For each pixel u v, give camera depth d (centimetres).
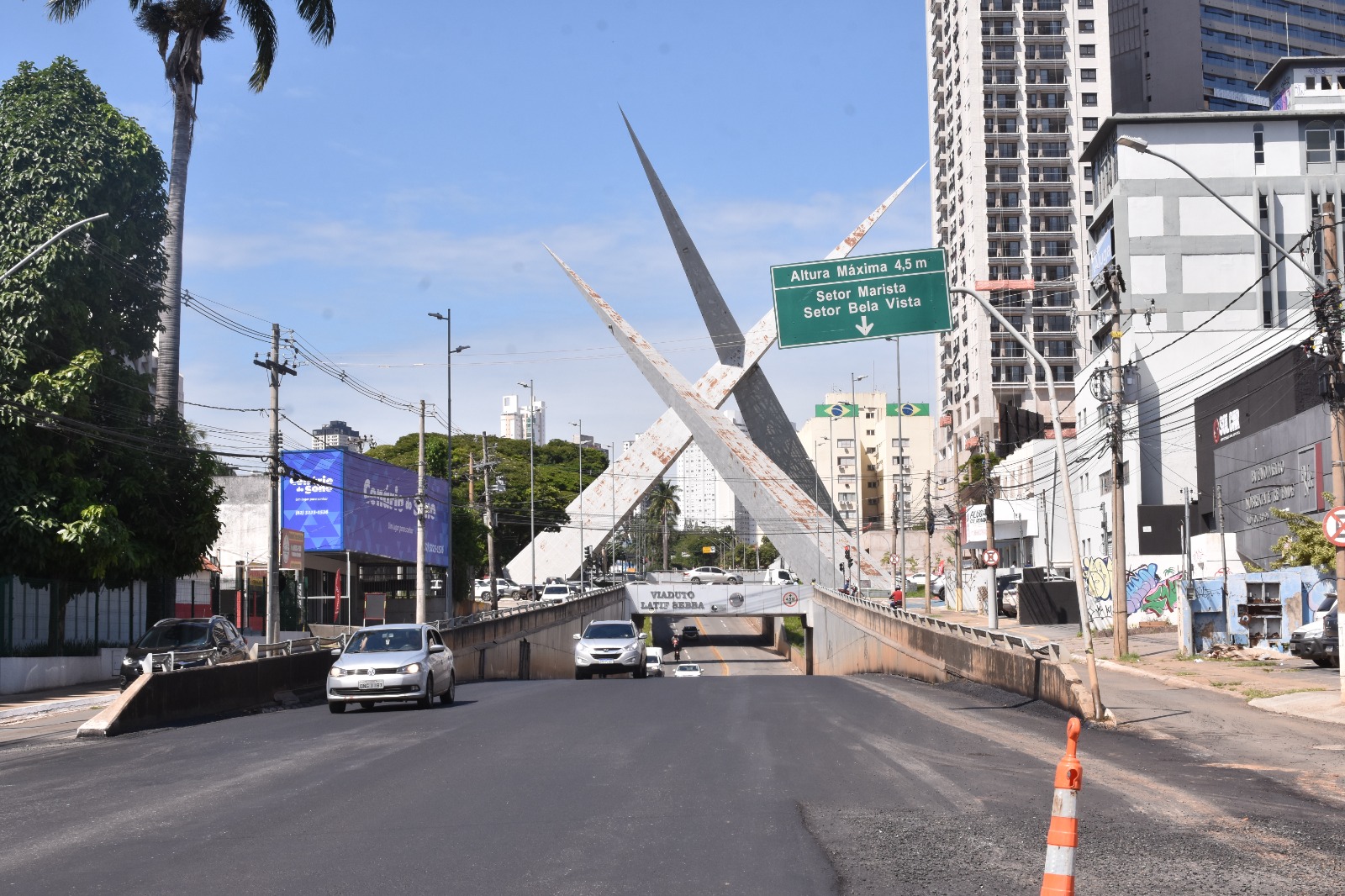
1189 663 3425
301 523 6150
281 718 2298
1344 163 6869
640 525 15450
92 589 3506
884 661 4788
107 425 3319
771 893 758
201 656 2797
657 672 6412
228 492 6256
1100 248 7231
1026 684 2464
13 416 2983
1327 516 2145
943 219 13300
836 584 8769
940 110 13412
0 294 3086
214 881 816
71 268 3162
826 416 17375
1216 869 833
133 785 1324
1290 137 6919
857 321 2234
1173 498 6169
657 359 9956
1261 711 2139
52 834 1019
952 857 862
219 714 2427
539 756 1483
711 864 843
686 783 1237
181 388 6875
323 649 3184
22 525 3019
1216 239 6819
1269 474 4734
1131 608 5266
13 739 2055
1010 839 931
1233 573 4262
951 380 12975
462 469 11219
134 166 3353
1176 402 6288
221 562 6178
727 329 10569
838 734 1731
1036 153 12138
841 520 10675
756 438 10725
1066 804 561
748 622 14438
